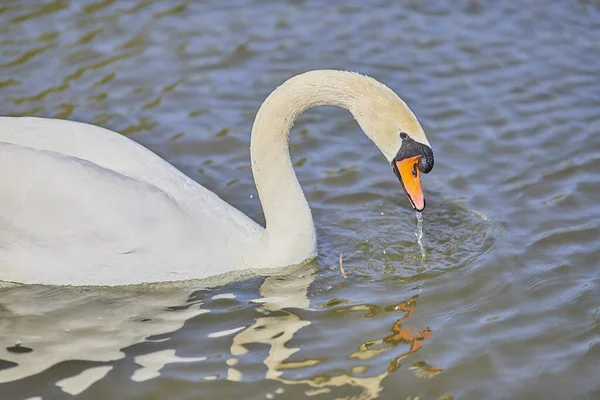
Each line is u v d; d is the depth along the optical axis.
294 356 10.59
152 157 12.44
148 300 11.70
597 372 10.34
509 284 11.95
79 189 11.48
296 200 12.26
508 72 17.41
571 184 14.23
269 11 19.42
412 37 18.59
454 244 12.88
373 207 13.91
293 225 12.27
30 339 10.86
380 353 10.64
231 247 12.16
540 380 10.21
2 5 18.91
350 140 15.67
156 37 18.23
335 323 11.21
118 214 11.53
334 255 12.73
